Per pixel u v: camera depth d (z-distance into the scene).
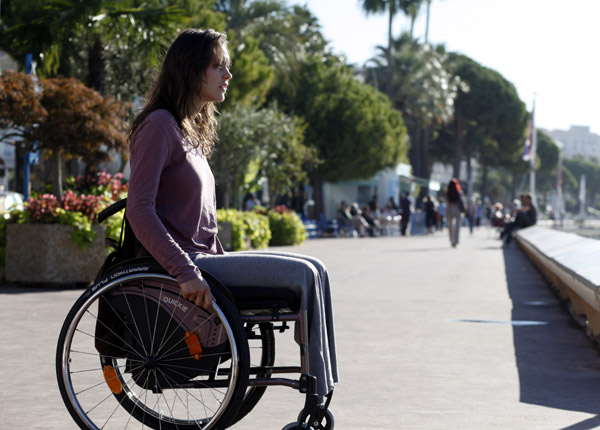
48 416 4.68
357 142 43.50
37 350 6.89
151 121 3.68
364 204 54.00
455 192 27.69
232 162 28.30
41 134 13.29
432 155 94.00
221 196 29.03
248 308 3.69
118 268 3.77
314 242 31.39
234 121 27.80
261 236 23.91
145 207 3.62
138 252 3.86
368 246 27.94
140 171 3.64
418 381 5.90
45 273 12.09
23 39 17.59
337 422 4.65
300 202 44.44
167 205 3.78
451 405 5.13
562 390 5.63
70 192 12.66
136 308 3.76
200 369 3.71
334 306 10.51
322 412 3.92
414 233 47.31
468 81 85.19
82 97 13.49
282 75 36.50
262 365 4.19
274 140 29.88
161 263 3.61
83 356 6.53
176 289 3.71
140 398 4.50
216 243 4.01
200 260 3.76
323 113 42.84
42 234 12.10
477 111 86.19
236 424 4.59
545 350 7.36
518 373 6.25
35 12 20.95
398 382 5.86
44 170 25.05
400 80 63.59
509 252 25.06
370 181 53.25
